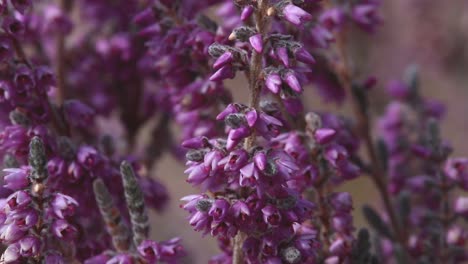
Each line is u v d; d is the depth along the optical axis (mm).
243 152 229
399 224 307
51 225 240
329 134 253
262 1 233
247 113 229
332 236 260
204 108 276
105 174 264
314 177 255
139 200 248
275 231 235
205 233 235
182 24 272
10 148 258
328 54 305
